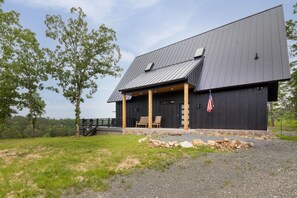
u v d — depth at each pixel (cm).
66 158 652
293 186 375
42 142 1130
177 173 491
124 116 1612
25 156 730
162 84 1329
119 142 970
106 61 1805
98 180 456
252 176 445
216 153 663
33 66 1962
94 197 377
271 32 1164
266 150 691
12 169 550
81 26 1722
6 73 1809
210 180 438
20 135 2361
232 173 471
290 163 519
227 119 1166
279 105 2661
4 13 1468
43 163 602
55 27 1673
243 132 1084
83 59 1730
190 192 385
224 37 1419
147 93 1655
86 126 2070
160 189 405
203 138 949
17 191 407
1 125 2172
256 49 1155
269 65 1037
